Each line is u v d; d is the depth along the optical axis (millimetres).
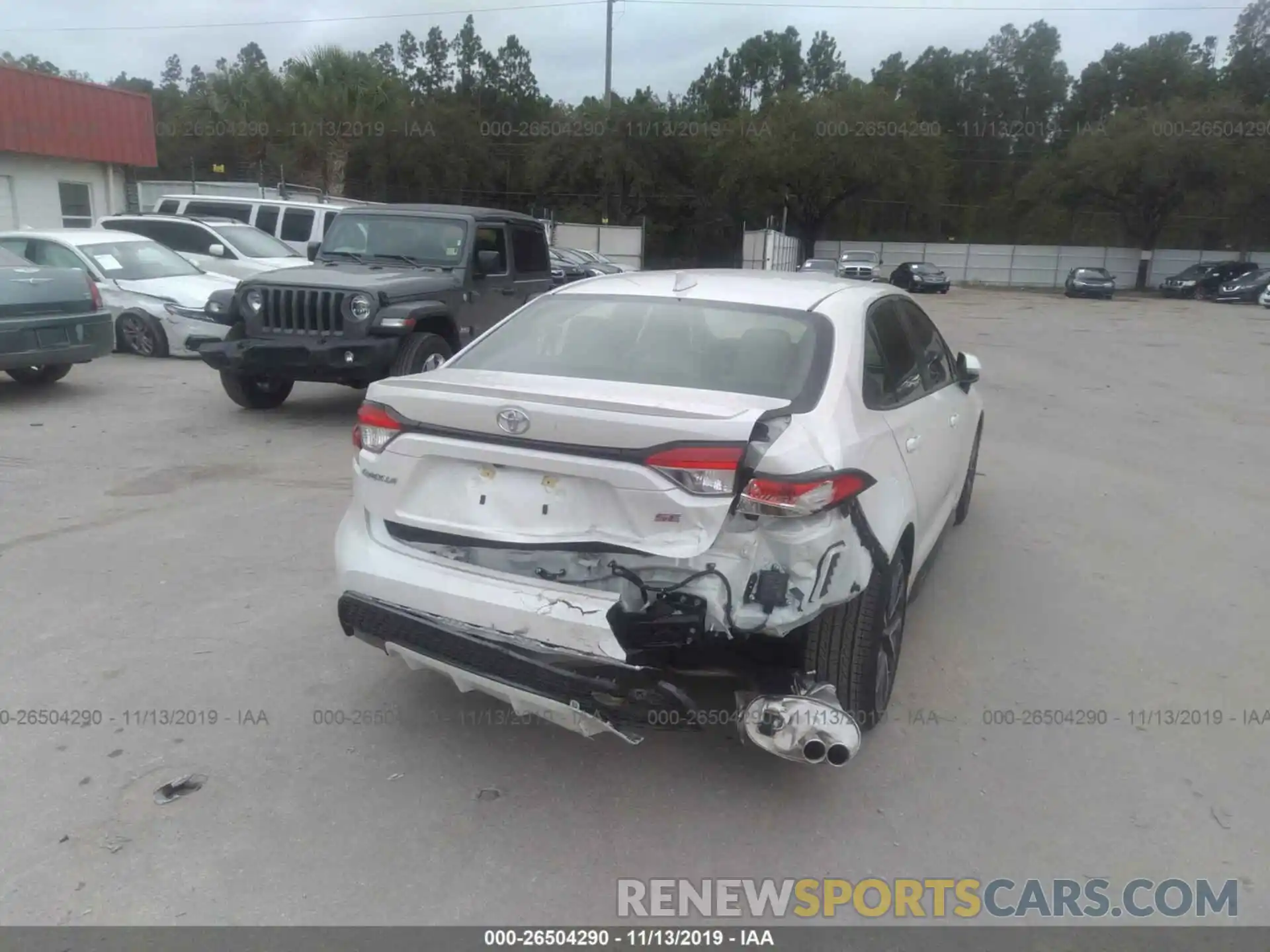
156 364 12469
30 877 2955
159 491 6922
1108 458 9094
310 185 35625
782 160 49500
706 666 3488
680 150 50656
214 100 34656
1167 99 66812
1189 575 5863
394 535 3527
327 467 7676
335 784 3469
